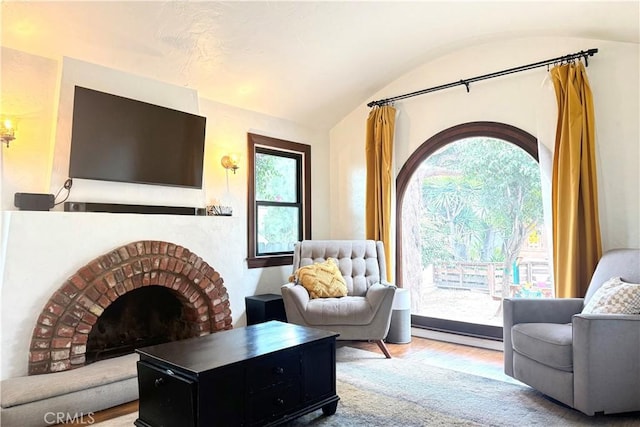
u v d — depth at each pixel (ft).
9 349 8.13
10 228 8.24
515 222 13.48
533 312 9.46
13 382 7.82
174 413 6.43
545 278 12.84
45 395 7.52
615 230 10.78
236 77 12.62
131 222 10.04
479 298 14.23
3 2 8.35
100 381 8.21
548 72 11.87
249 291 14.25
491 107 13.19
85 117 9.79
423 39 12.79
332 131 17.38
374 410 8.09
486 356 11.88
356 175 16.65
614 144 10.87
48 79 9.81
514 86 12.72
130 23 9.62
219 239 12.02
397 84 15.39
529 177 13.20
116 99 10.36
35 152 9.57
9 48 9.27
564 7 10.09
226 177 13.66
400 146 15.35
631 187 10.61
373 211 15.49
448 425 7.43
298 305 11.44
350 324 11.44
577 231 10.75
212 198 13.25
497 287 13.84
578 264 10.75
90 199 10.07
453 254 14.80
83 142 9.76
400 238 15.29
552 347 8.05
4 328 8.09
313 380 7.75
